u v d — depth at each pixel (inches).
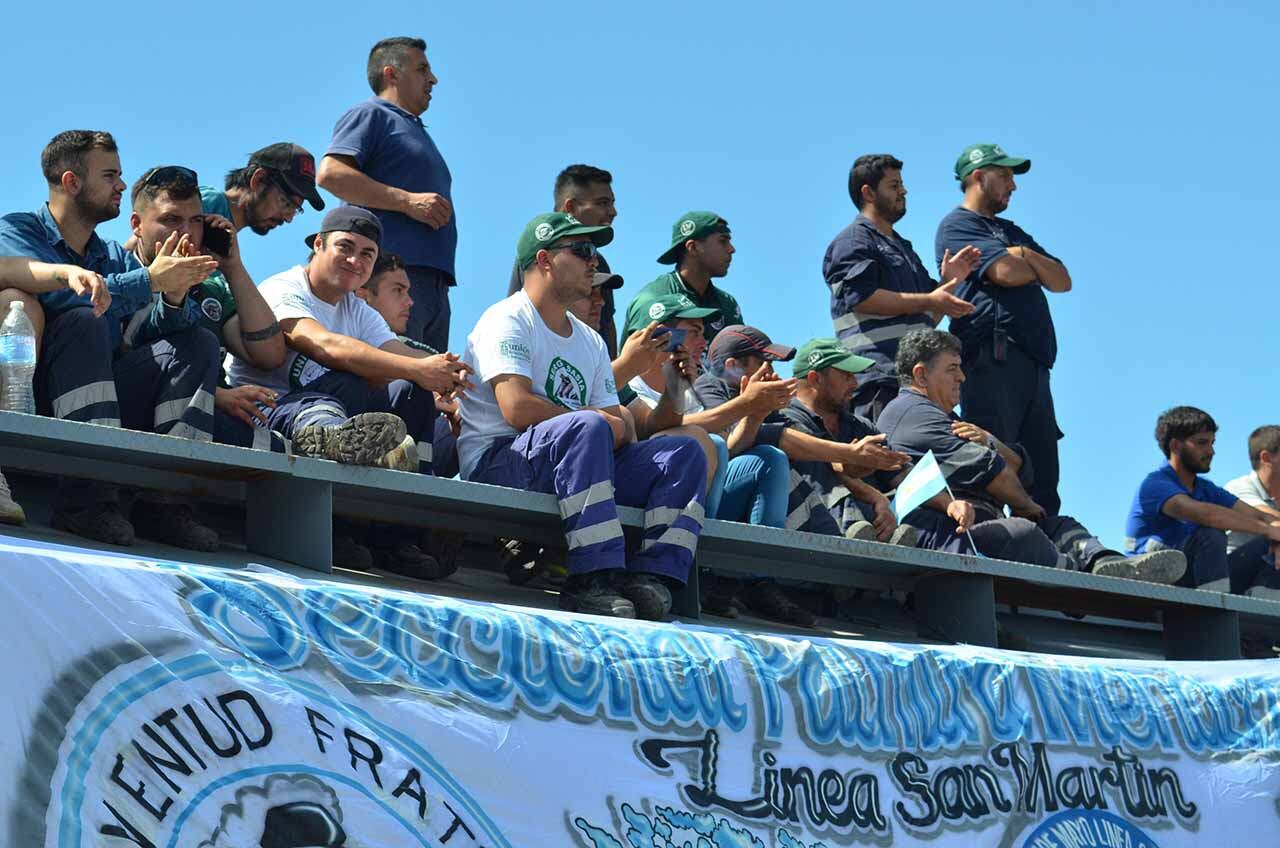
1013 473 1295.5
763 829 847.7
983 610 1219.9
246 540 983.6
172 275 916.0
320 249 1056.2
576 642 824.3
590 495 987.9
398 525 1039.0
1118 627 1453.0
